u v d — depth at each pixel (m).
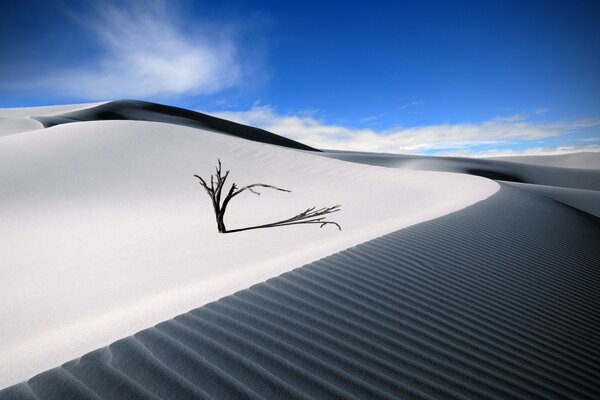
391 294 3.32
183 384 1.86
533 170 67.31
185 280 5.48
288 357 2.21
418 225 5.94
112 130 21.52
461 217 6.85
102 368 1.94
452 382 2.21
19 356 2.88
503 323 3.12
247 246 7.75
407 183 16.86
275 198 14.75
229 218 11.52
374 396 1.97
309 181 17.98
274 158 20.78
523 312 3.39
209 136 22.47
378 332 2.65
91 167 17.41
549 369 2.57
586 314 3.62
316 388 1.96
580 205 18.25
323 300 3.04
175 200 14.44
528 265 4.75
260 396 1.84
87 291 5.54
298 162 20.50
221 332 2.41
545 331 3.11
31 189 15.02
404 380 2.15
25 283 6.20
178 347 2.19
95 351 2.11
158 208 13.15
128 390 1.78
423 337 2.68
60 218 11.77
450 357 2.48
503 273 4.33
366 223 9.38
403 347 2.51
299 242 7.70
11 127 47.56
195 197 14.95
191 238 8.97
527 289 3.96
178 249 7.94
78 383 1.80
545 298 3.81
